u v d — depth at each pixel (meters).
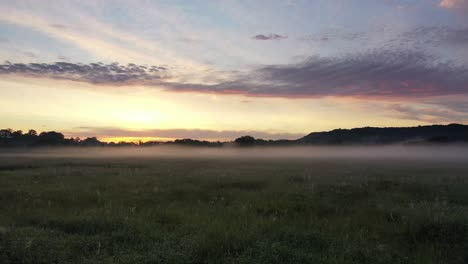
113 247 6.10
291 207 9.82
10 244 5.50
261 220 8.02
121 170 23.52
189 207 9.91
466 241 6.62
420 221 7.72
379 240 6.93
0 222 7.69
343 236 7.00
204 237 6.31
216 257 5.62
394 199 11.68
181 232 7.09
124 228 7.13
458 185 15.06
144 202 10.73
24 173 19.95
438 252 6.17
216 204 10.48
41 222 7.75
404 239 7.08
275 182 16.39
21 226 7.43
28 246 5.47
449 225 7.35
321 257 5.67
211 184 15.37
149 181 16.28
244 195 12.25
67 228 7.36
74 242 6.17
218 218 8.29
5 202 10.33
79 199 10.88
